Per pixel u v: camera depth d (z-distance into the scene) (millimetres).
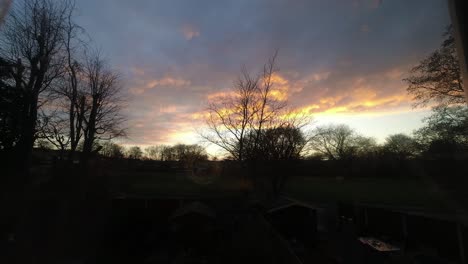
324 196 25859
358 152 38250
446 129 12359
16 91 14539
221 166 21828
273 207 14375
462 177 12594
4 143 13492
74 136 20078
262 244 8953
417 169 19656
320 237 12570
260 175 19031
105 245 11750
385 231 12391
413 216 10812
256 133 19750
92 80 21734
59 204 12258
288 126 20000
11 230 10508
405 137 21172
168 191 22688
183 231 11586
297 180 30984
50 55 17578
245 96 19984
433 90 10898
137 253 11078
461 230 8719
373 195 25109
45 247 10586
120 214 14172
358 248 10367
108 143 23453
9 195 11938
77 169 15055
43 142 17688
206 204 15391
